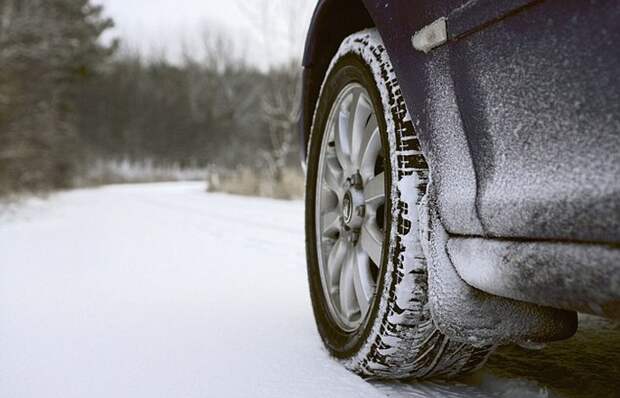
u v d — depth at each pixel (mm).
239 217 9328
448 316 1251
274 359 1827
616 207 856
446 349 1452
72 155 28078
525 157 1048
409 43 1371
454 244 1241
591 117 905
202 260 4379
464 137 1211
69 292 3145
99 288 3254
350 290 1790
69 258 4617
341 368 1721
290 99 18609
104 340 2137
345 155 1876
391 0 1434
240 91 60688
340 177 1956
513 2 1043
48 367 1832
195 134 60562
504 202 1081
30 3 17344
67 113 28031
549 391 1523
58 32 19359
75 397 1569
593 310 909
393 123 1474
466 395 1528
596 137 896
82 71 29016
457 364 1515
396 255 1399
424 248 1333
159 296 2984
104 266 4129
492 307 1220
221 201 15211
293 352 1900
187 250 5012
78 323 2420
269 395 1525
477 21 1135
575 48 930
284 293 3045
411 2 1350
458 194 1227
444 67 1259
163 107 60781
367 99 1778
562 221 949
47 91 19297
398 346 1438
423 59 1328
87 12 28344
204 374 1710
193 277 3604
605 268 873
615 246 864
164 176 50188
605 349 1880
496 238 1119
